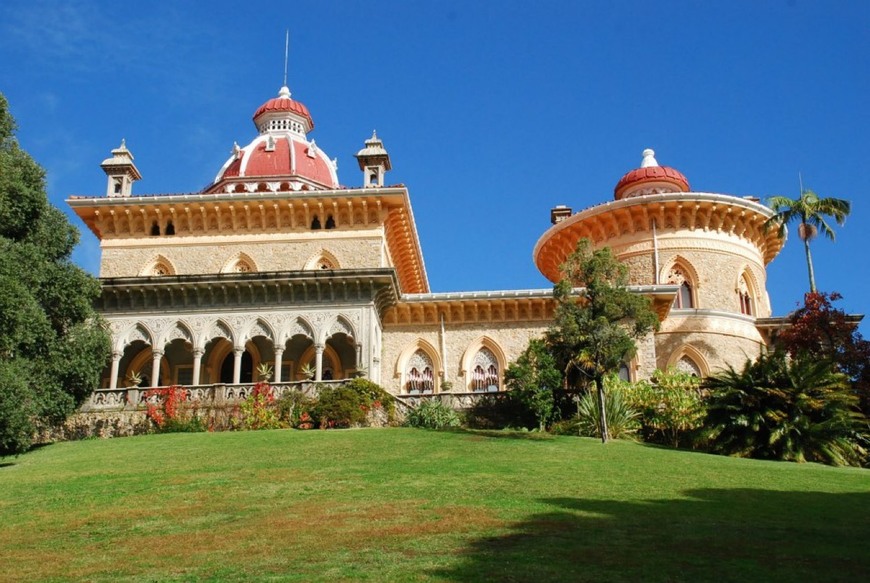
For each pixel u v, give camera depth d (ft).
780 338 120.37
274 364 122.72
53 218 91.40
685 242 142.92
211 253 128.77
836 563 34.32
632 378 122.11
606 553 36.17
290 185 145.48
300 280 111.96
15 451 80.53
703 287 140.56
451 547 37.86
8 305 74.28
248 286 112.88
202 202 128.47
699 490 54.49
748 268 146.20
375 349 114.93
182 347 123.75
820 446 81.30
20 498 56.39
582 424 92.12
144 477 62.44
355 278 111.86
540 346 102.32
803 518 45.32
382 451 72.64
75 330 91.25
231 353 124.36
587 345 87.15
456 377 125.18
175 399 100.22
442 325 127.54
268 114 168.35
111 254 129.08
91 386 90.89
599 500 49.90
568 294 89.04
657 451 77.20
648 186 158.10
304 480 58.49
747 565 33.91
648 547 37.32
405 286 161.79
